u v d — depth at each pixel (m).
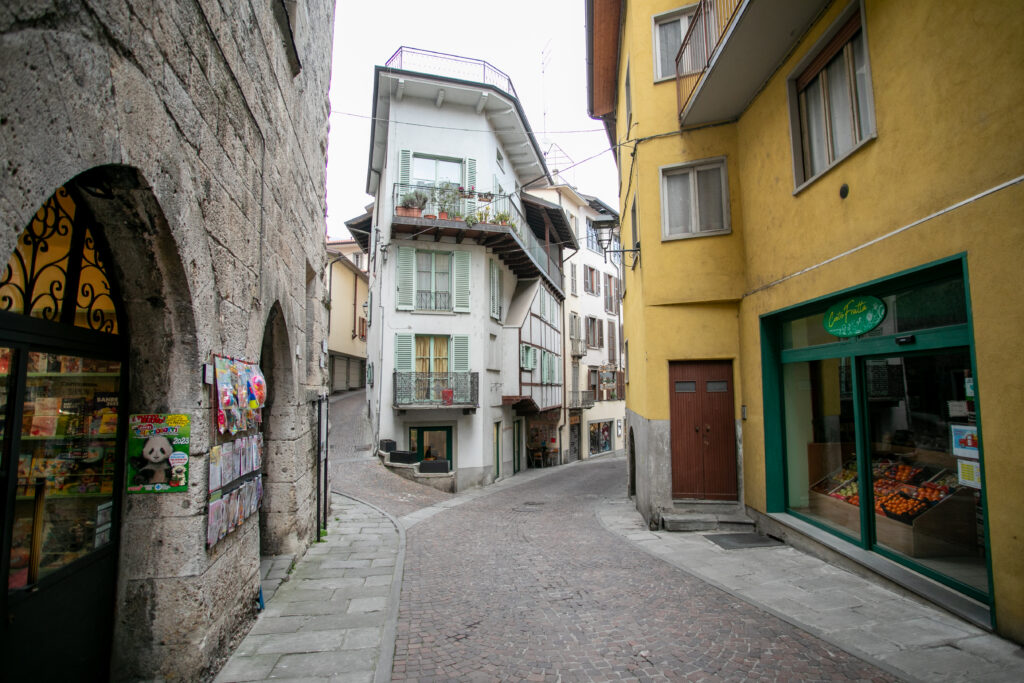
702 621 5.03
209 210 4.07
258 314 5.41
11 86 1.97
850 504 6.64
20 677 2.85
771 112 8.05
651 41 10.24
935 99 4.84
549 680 3.98
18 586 2.87
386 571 7.03
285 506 7.34
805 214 7.14
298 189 7.46
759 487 8.55
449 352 19.69
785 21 6.85
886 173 5.52
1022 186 4.00
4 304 2.81
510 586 6.36
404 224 18.53
